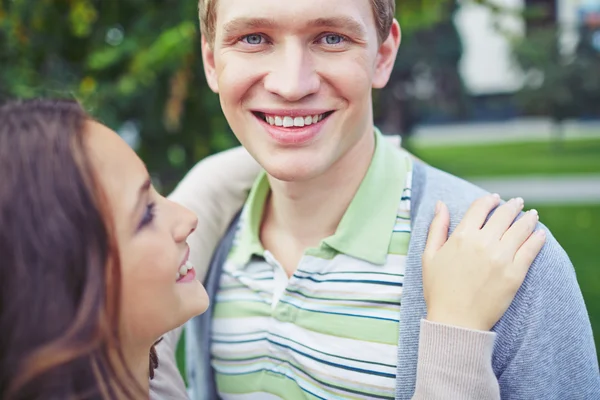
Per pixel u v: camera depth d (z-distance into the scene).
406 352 1.18
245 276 1.39
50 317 0.93
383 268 1.25
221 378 1.42
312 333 1.28
